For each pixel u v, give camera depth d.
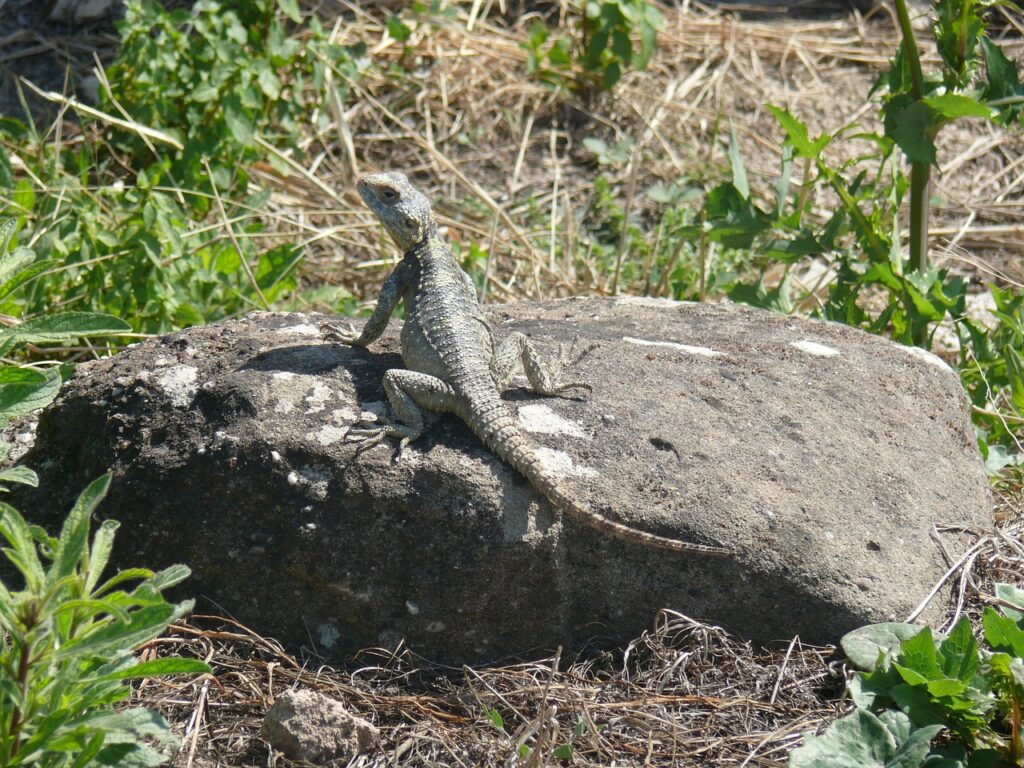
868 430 10.41
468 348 9.71
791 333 12.02
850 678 8.63
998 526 11.26
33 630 6.44
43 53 20.69
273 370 9.91
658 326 11.95
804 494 9.46
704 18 24.31
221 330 10.75
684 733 8.28
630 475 9.23
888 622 8.88
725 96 22.33
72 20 21.30
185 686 8.65
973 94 13.47
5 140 18.08
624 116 21.75
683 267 16.70
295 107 18.84
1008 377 14.02
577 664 9.04
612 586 9.06
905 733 7.75
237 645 9.14
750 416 10.12
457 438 9.37
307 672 8.91
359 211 18.59
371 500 8.98
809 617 9.02
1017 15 23.88
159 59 17.39
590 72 21.89
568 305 12.90
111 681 7.18
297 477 9.09
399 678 8.98
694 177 20.17
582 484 9.09
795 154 14.34
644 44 21.23
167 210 14.84
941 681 7.87
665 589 9.05
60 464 10.24
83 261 14.23
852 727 7.78
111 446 9.72
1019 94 13.09
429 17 22.12
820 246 14.66
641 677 8.80
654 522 8.98
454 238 18.62
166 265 14.38
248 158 18.41
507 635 9.14
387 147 20.67
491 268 17.41
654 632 9.03
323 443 9.17
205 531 9.27
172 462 9.38
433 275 10.36
